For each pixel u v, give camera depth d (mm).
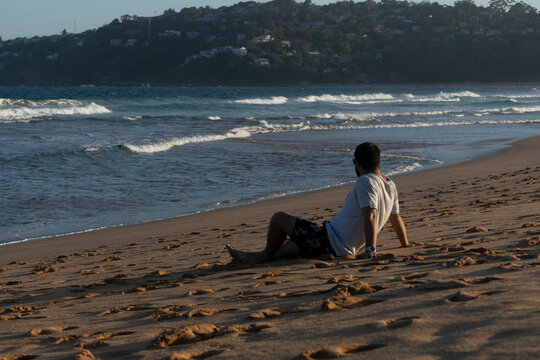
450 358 1819
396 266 4023
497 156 16953
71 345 2658
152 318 3145
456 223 6324
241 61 183500
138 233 8555
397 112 41625
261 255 4871
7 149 18109
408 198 9836
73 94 87188
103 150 18172
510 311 2283
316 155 18328
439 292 2877
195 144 21125
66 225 9594
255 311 3002
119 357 2365
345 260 4531
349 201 4703
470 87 155875
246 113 39688
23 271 6172
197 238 7469
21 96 76375
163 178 14156
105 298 4090
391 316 2477
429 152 18469
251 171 15234
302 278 3949
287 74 178500
